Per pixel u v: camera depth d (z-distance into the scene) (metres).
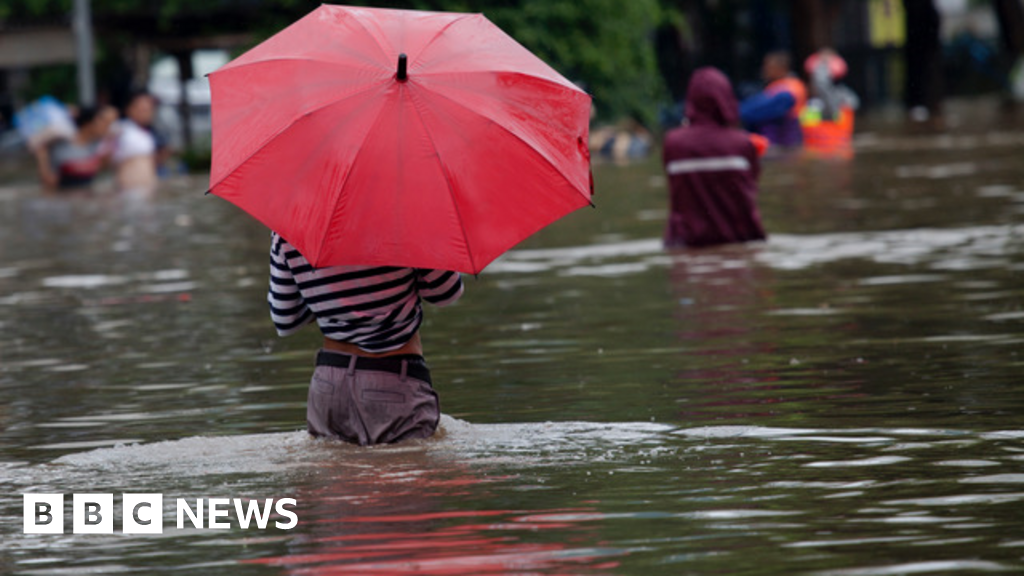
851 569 9.99
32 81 108.31
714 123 32.72
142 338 23.22
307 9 91.06
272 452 14.14
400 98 13.52
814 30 110.12
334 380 14.45
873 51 139.38
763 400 16.22
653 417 15.48
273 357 20.88
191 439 14.98
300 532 11.28
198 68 112.75
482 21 14.55
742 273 28.17
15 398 18.39
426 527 11.27
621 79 93.69
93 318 25.77
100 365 20.78
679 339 20.98
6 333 24.33
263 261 34.31
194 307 26.72
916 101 112.69
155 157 74.75
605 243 34.91
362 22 14.12
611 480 12.63
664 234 34.09
